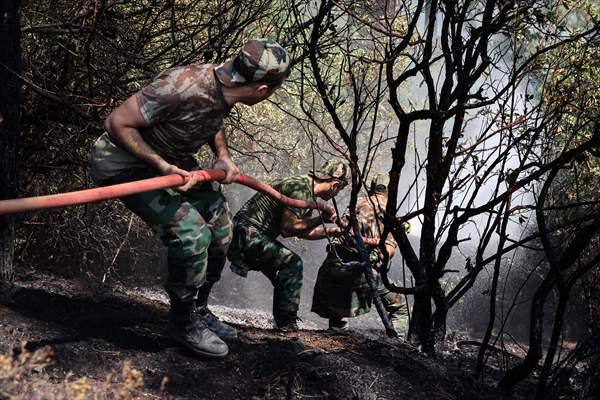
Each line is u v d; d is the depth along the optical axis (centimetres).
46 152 683
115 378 391
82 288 535
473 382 507
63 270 808
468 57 500
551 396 491
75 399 321
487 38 498
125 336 449
